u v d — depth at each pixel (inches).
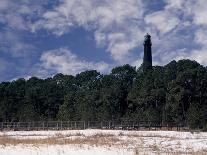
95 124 3732.8
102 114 4741.6
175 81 4690.0
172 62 5359.3
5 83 6584.6
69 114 5064.0
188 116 3821.4
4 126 3617.1
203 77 4739.2
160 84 5088.6
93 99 5374.0
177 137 2454.5
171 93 4680.1
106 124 3735.2
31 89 6127.0
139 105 5231.3
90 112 4820.4
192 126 3644.2
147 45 7790.4
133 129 3590.1
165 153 1504.7
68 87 7037.4
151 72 5664.4
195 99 4665.4
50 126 3649.1
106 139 2176.4
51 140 2027.6
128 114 5118.1
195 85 4687.5
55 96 5959.6
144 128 3698.3
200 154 1507.1
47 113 5826.8
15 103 5821.9
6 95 5925.2
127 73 6353.3
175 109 4569.4
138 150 1553.9
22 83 6835.6
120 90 5393.7
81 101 5383.9
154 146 1797.5
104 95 5324.8
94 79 7111.2
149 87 5123.0
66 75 7288.4
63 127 3597.4
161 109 4778.5
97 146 1708.9
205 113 3705.7
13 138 2250.2
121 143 1925.4
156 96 5022.1
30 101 5816.9
